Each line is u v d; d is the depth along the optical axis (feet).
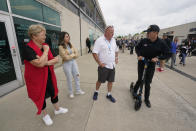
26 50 4.07
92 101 7.75
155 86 10.50
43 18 13.06
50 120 5.63
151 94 8.91
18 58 9.37
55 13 15.76
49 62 4.81
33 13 11.30
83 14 30.99
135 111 6.76
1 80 8.13
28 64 4.37
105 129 5.36
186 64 21.20
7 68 8.48
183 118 6.21
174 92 9.28
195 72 15.47
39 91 4.79
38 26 4.28
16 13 9.16
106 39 6.68
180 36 60.29
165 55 6.36
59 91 9.16
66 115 6.31
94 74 13.85
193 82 11.61
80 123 5.72
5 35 8.14
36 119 5.95
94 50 6.68
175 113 6.63
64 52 6.76
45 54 4.43
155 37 6.07
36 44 4.53
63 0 18.53
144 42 6.64
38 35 4.25
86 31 35.37
